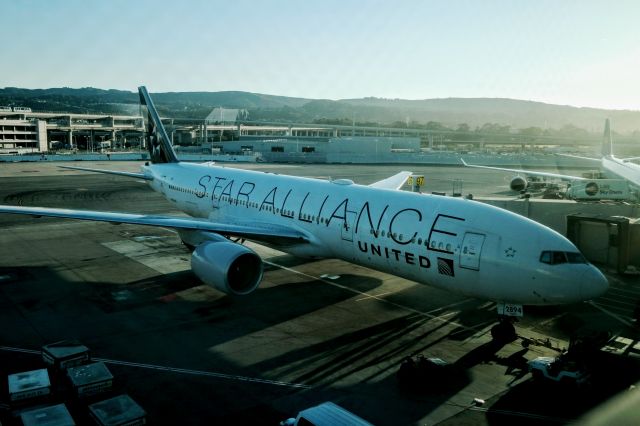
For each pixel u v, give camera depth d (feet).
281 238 78.43
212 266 68.69
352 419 37.11
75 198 181.88
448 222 60.59
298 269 91.04
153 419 42.68
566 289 52.80
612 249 93.66
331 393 47.39
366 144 447.01
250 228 79.92
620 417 43.52
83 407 44.19
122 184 231.71
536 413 44.16
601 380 50.34
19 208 79.97
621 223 89.51
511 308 58.29
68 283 81.35
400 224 64.80
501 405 45.47
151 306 70.90
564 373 47.85
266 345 58.08
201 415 43.42
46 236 118.42
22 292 76.59
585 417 43.57
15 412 42.50
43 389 44.70
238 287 70.79
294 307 70.95
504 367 52.90
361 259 71.51
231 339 59.67
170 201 120.16
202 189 106.63
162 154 130.00
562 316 68.39
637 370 52.54
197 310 69.46
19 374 46.96
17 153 447.83
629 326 64.90
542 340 59.82
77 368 48.55
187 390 47.65
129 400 42.91
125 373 50.88
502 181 264.31
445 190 216.95
